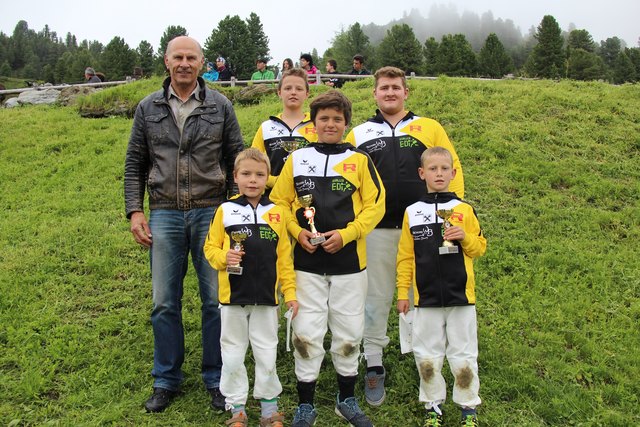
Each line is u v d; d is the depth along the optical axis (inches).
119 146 429.4
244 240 143.1
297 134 180.2
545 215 281.0
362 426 141.6
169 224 157.4
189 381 167.3
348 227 144.3
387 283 163.6
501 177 324.8
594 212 284.5
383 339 163.8
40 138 456.1
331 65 637.3
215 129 161.2
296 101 180.7
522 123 398.3
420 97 450.0
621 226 273.0
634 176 329.1
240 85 685.9
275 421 139.9
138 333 193.8
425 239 148.4
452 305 143.9
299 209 150.6
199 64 159.6
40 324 196.1
